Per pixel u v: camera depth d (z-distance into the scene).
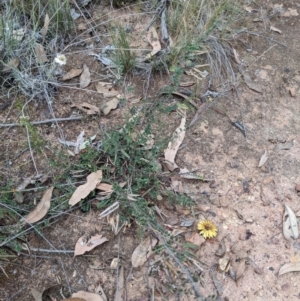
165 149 0.50
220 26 0.61
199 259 0.43
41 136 0.50
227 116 0.54
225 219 0.46
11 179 0.46
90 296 0.40
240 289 0.42
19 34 0.56
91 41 0.59
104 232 0.44
